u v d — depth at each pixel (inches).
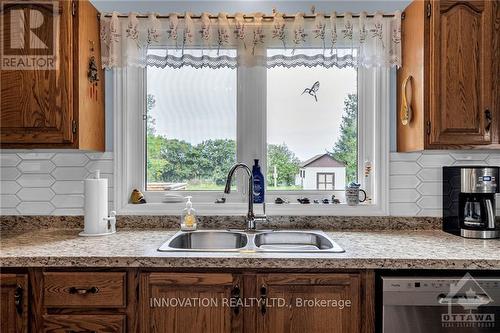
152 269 59.5
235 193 88.1
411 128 76.2
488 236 72.4
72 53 69.6
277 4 85.4
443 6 69.5
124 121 84.6
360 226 83.4
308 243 79.0
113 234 76.8
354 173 88.7
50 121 69.0
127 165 85.3
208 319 59.1
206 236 79.3
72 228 83.4
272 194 88.4
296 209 83.7
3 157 83.4
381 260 57.8
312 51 85.1
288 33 81.7
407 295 56.8
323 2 85.3
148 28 79.8
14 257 58.6
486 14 69.4
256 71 87.3
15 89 68.8
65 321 59.2
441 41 69.6
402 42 79.7
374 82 85.4
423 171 83.8
